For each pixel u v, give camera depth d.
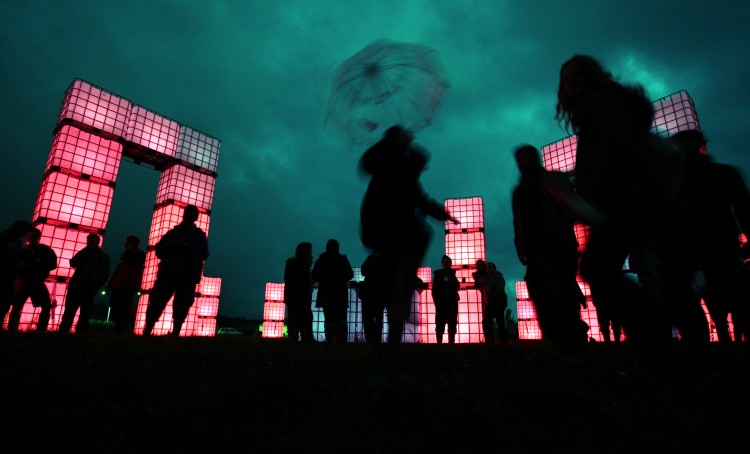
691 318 2.35
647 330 1.89
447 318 7.32
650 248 1.91
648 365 1.88
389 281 2.67
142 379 1.37
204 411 1.18
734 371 1.47
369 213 2.61
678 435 1.04
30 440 0.93
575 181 2.06
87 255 5.78
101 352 1.59
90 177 12.37
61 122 12.34
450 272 7.48
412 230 2.56
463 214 13.97
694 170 2.82
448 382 1.56
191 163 15.63
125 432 0.98
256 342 3.26
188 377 1.50
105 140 12.95
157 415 1.10
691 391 1.35
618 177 1.81
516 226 3.25
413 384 1.46
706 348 2.39
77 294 5.59
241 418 1.16
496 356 2.57
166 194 15.16
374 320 5.29
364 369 1.88
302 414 1.24
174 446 0.95
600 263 2.00
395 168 2.59
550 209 3.03
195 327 14.77
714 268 2.64
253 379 1.50
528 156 3.15
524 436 1.14
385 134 2.59
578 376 1.77
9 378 1.13
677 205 2.73
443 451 1.05
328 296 6.30
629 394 1.41
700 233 2.66
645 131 1.87
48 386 1.14
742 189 2.72
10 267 5.10
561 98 2.26
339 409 1.24
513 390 1.51
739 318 2.58
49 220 11.38
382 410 1.27
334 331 6.29
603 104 1.93
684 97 10.42
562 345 2.87
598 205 1.89
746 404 1.17
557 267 2.93
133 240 6.12
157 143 14.84
